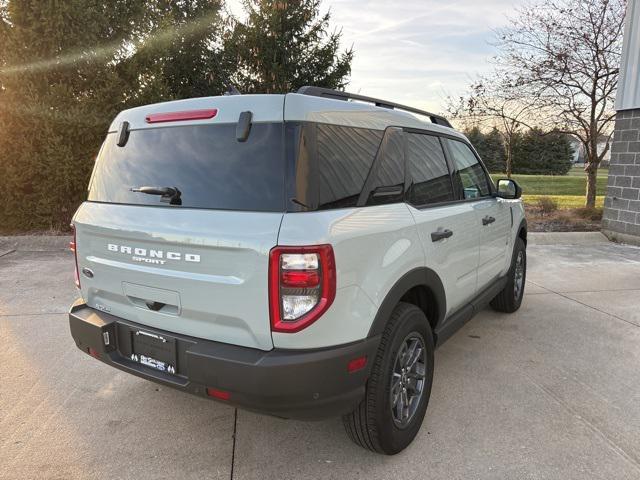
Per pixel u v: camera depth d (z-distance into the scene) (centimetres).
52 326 454
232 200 225
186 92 1204
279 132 222
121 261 255
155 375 246
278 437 287
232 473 254
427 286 289
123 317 266
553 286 630
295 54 1169
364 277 229
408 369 274
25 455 266
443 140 358
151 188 247
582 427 297
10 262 709
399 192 276
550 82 1194
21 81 826
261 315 211
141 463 261
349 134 249
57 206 901
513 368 380
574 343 432
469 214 354
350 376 223
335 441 283
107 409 314
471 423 301
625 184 952
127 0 916
